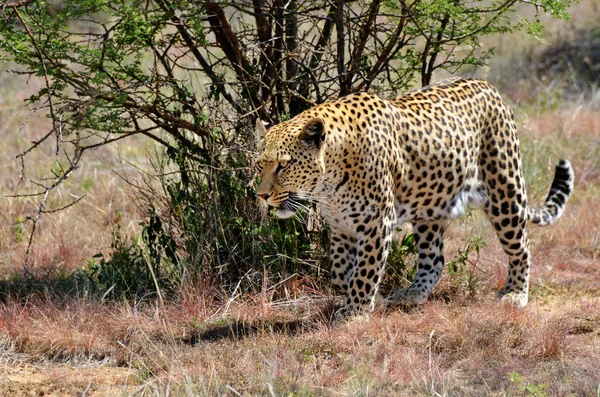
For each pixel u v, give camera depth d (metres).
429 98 10.95
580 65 25.52
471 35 11.66
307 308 10.95
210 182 11.51
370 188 10.16
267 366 9.01
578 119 21.00
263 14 11.29
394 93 12.38
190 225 11.48
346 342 9.78
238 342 9.77
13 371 9.38
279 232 11.35
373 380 8.70
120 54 11.06
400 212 10.87
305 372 9.00
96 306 10.71
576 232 14.47
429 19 11.91
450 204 11.03
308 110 10.20
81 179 16.77
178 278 11.41
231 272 11.56
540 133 19.72
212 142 11.49
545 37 27.64
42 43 10.72
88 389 8.85
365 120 10.16
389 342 9.75
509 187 11.32
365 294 10.43
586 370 8.98
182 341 10.06
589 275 12.87
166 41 11.57
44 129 20.69
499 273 12.36
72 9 10.81
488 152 11.30
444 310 10.70
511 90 24.00
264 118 11.63
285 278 11.36
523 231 11.49
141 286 11.38
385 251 10.43
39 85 24.86
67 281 11.84
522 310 10.73
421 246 11.65
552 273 12.76
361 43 11.58
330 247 11.07
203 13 11.38
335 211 10.37
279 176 9.76
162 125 11.43
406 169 10.61
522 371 9.01
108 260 13.00
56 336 9.95
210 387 8.55
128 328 10.25
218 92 11.49
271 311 10.84
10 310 10.56
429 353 9.20
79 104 10.62
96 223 14.69
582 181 17.42
